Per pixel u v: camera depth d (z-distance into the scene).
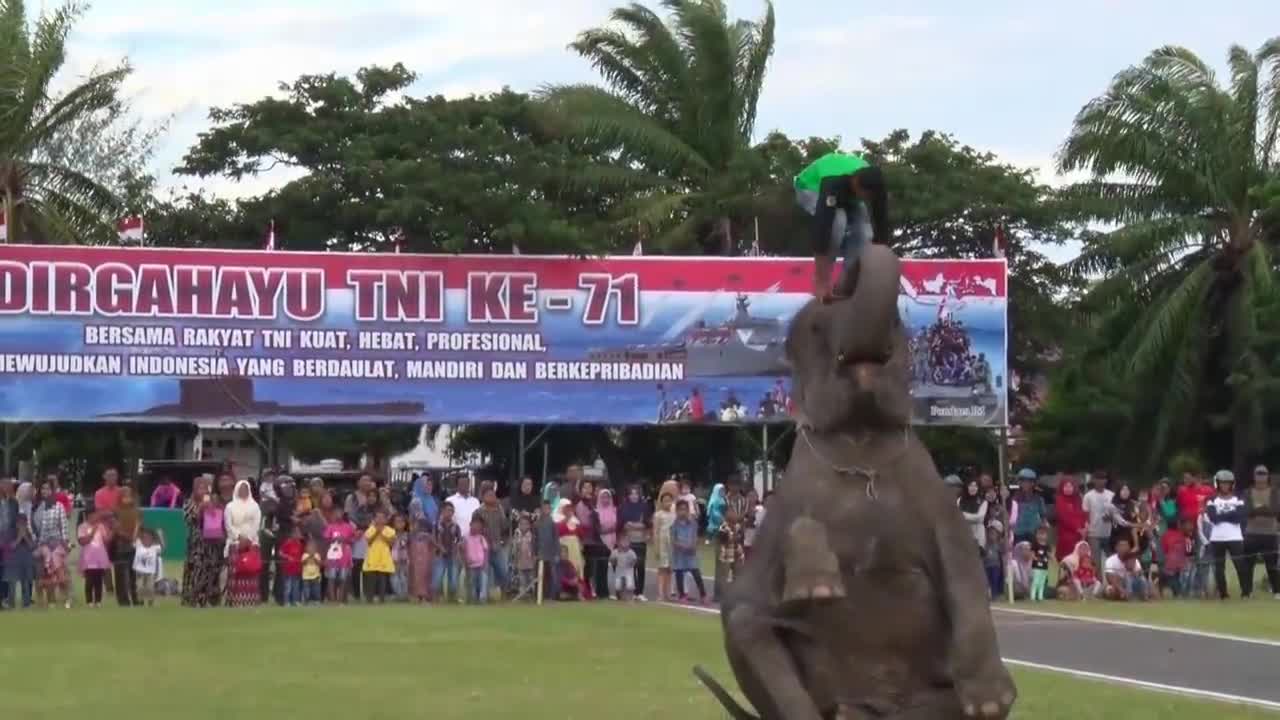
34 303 32.78
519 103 49.66
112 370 33.03
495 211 40.91
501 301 34.25
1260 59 50.44
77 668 20.22
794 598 7.93
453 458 54.00
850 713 8.05
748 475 49.19
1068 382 51.94
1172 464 48.97
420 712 16.67
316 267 33.69
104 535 29.52
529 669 20.16
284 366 33.56
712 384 34.62
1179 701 17.69
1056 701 17.69
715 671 20.00
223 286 33.41
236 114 48.69
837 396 8.26
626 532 31.20
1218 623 26.58
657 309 34.56
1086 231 51.53
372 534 30.42
